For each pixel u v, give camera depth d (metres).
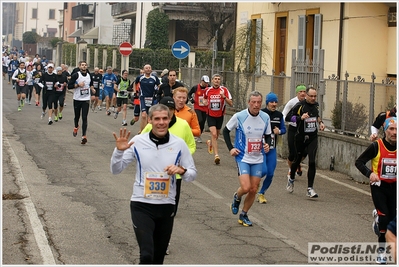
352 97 14.86
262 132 9.58
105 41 63.28
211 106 15.83
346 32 20.81
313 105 11.91
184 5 45.00
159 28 44.62
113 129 21.88
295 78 17.52
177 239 8.65
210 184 12.77
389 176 7.95
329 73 21.67
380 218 7.96
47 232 8.77
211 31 43.00
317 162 15.80
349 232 9.40
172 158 6.48
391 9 20.83
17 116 24.98
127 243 8.37
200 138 19.77
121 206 10.41
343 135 14.91
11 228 8.88
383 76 21.05
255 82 20.36
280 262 7.76
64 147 16.94
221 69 24.14
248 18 27.72
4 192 11.18
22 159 14.75
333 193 12.50
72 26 85.25
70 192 11.36
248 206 9.55
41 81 22.58
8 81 48.88
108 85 27.64
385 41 20.97
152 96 17.42
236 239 8.77
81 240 8.45
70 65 60.97
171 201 6.52
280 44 25.58
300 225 9.73
